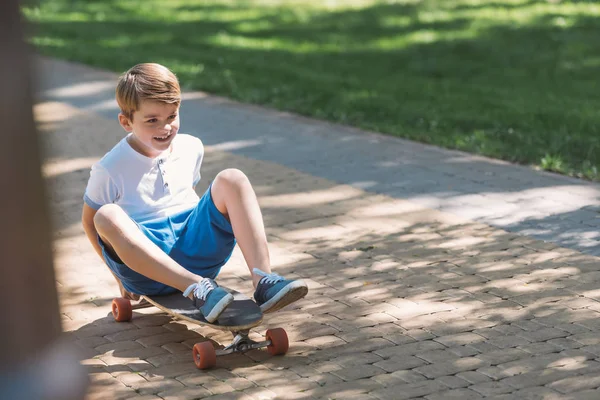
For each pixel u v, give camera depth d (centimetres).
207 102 1385
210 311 499
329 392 480
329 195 902
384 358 525
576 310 590
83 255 751
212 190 549
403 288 645
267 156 1068
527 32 1972
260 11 2475
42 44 1966
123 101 542
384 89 1463
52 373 238
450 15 2248
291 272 691
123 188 564
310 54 1812
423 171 981
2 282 222
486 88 1480
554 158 998
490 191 896
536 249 721
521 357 519
